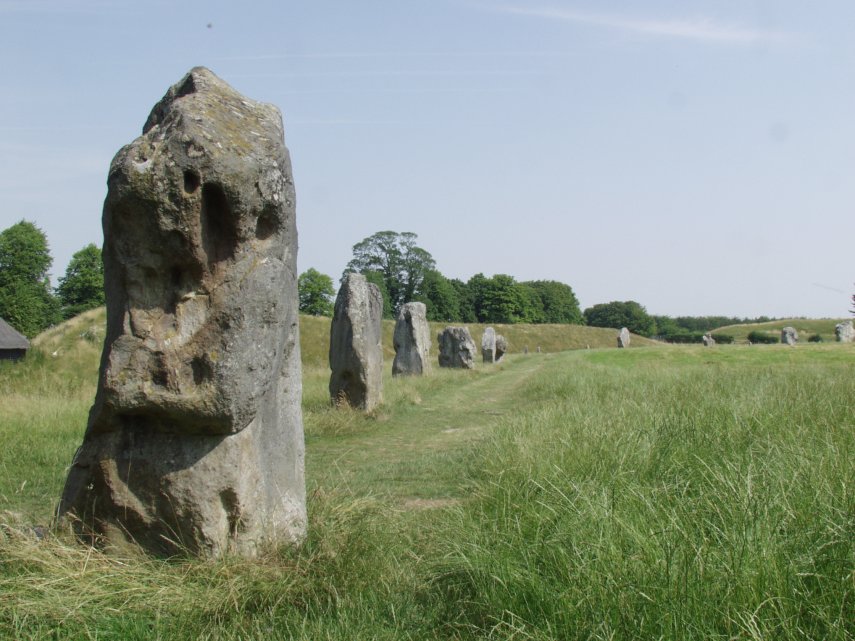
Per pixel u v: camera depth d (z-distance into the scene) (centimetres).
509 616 352
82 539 434
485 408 1430
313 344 4131
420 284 8419
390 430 1140
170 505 422
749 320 10812
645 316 10412
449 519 523
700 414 729
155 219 399
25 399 1236
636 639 307
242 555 428
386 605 394
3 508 600
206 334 411
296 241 489
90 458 437
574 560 364
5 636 335
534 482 511
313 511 518
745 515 379
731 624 303
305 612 382
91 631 347
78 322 2570
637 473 545
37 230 5631
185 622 357
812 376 1151
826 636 293
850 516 366
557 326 7350
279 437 478
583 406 961
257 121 442
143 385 410
